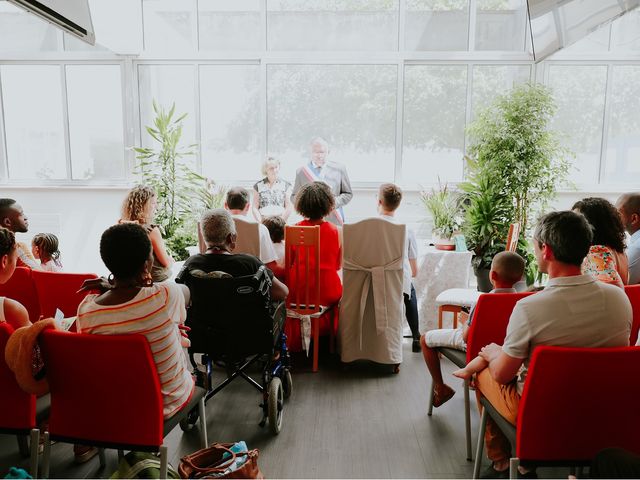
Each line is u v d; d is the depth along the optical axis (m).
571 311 1.84
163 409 2.05
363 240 3.62
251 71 6.50
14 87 6.63
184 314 2.13
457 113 6.48
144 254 1.97
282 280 3.79
